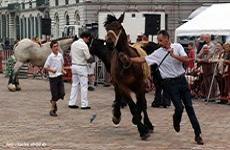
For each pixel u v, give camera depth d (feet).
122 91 35.99
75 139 36.04
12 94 65.00
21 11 272.31
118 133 38.27
